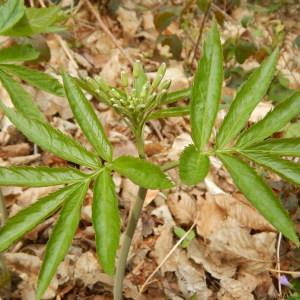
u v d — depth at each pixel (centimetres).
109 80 84
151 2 110
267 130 32
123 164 30
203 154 31
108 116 76
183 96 35
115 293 40
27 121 31
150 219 63
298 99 32
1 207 47
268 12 119
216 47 33
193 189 68
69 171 30
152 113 33
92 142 31
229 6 116
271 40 110
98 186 30
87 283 54
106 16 100
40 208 29
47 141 31
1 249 28
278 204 28
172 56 93
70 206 29
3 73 38
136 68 35
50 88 39
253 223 64
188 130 79
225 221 63
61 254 28
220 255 59
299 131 64
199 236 62
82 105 32
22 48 40
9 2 39
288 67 95
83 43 92
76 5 98
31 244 57
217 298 56
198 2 83
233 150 32
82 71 84
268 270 59
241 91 33
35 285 52
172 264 58
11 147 67
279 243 60
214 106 32
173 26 104
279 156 31
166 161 71
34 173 30
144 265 57
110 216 29
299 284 56
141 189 33
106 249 28
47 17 41
